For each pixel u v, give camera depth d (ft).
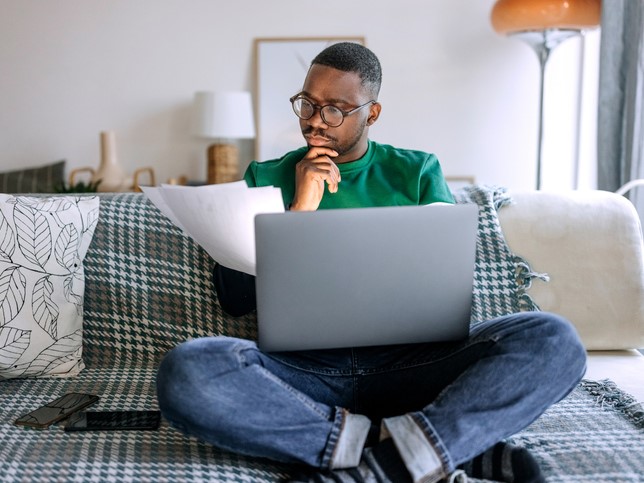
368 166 5.48
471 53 13.12
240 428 4.04
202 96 12.42
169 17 13.26
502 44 13.05
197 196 4.36
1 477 3.95
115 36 13.35
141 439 4.44
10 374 5.32
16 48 13.42
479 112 13.24
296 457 4.08
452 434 4.02
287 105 13.30
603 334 5.67
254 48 13.25
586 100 12.75
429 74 13.21
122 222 5.76
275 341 4.27
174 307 5.65
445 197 5.41
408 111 13.33
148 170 13.42
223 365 4.10
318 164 5.07
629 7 9.28
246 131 12.55
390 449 4.06
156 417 4.70
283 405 4.12
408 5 13.07
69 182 13.24
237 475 4.07
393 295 4.22
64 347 5.41
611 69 9.61
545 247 5.72
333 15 13.15
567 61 12.91
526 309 5.51
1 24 13.35
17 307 5.23
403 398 4.70
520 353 4.21
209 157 12.94
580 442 4.41
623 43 9.46
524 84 13.12
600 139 9.84
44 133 13.64
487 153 13.33
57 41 13.38
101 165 12.75
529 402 4.16
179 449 4.33
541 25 10.43
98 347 5.71
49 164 13.56
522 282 5.57
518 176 13.35
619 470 4.08
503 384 4.14
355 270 4.14
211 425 4.04
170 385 4.04
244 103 12.50
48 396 5.09
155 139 13.60
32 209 5.41
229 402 4.05
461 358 4.51
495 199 5.86
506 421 4.12
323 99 5.19
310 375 4.62
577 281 5.67
